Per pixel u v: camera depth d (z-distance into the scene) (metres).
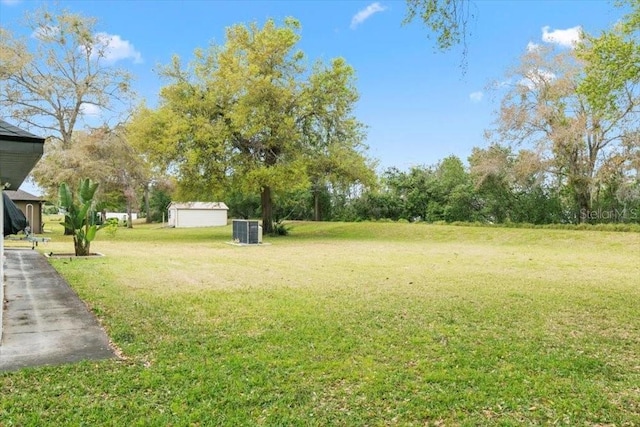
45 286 7.61
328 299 6.91
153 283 8.32
